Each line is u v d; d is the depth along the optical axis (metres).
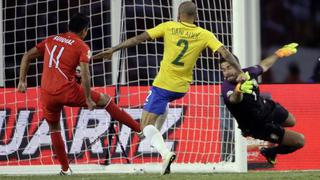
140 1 39.31
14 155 35.47
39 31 39.66
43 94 31.45
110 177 29.36
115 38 38.91
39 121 35.75
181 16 28.69
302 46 47.34
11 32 39.44
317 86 37.78
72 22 31.31
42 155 35.38
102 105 31.67
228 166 34.09
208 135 35.50
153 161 35.12
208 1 37.34
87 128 35.41
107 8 39.06
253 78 29.97
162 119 30.31
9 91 36.12
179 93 28.83
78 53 30.88
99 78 37.53
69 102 31.25
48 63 31.28
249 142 36.25
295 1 47.28
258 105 29.98
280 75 47.06
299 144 30.56
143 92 36.59
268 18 46.50
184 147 35.34
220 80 35.94
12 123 35.81
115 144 35.12
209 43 28.42
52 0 39.66
